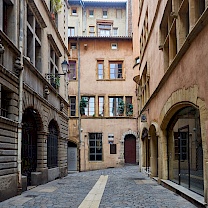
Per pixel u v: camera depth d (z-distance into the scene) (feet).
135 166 110.42
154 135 65.77
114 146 112.98
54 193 42.78
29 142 52.90
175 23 41.04
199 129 33.96
